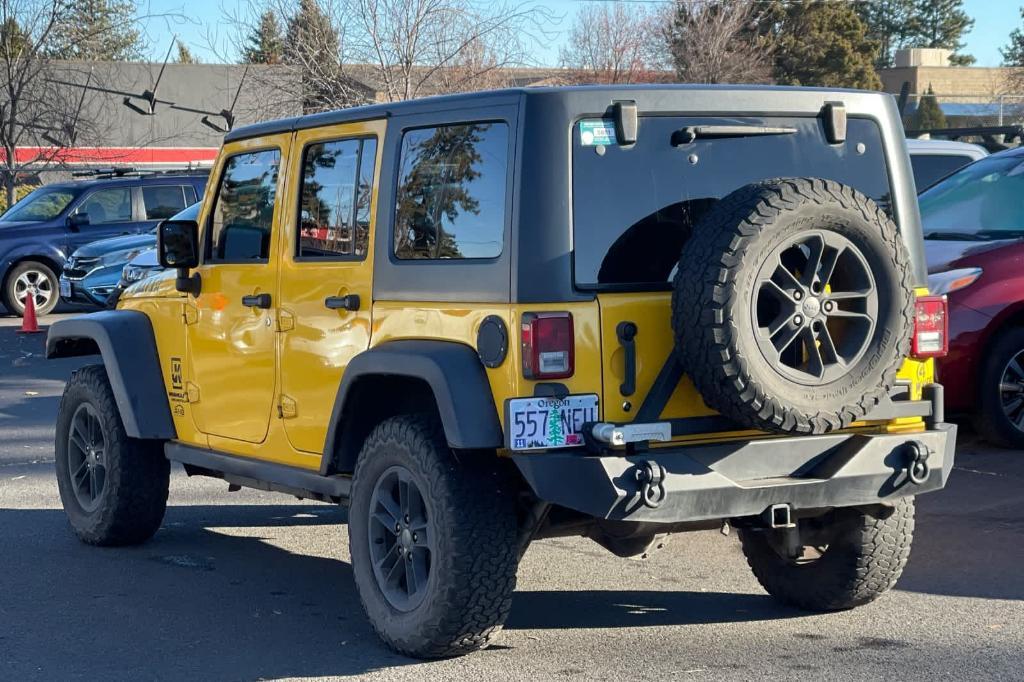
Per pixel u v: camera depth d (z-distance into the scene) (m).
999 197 9.72
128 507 7.04
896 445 4.97
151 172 21.62
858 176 5.28
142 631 5.64
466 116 5.03
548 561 6.82
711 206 4.96
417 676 4.95
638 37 40.59
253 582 6.48
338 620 5.79
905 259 4.73
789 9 58.72
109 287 17.38
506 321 4.72
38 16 27.64
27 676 5.04
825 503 4.85
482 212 4.91
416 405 5.61
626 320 4.72
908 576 6.32
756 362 4.48
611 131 4.83
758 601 5.98
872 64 60.91
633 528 4.79
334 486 5.63
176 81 34.41
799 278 4.71
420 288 5.15
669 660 5.11
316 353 5.71
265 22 23.98
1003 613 5.68
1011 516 7.41
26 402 12.71
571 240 4.71
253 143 6.28
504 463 5.03
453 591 4.90
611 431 4.57
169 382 6.86
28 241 20.48
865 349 4.68
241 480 6.49
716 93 5.01
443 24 22.62
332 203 5.72
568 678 4.89
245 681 4.96
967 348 8.83
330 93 22.83
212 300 6.43
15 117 26.92
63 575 6.62
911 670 4.92
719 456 4.76
